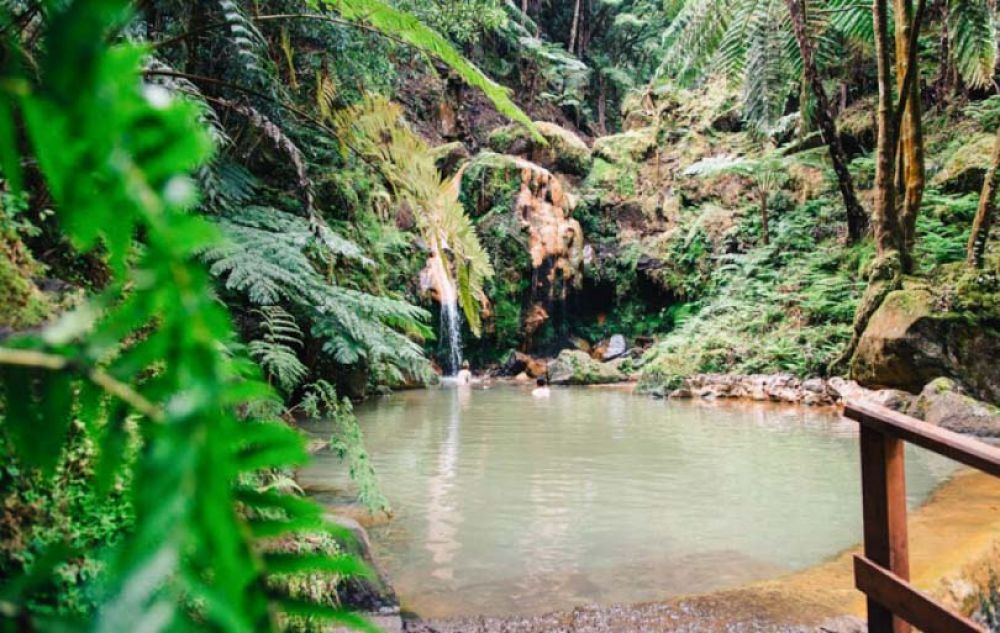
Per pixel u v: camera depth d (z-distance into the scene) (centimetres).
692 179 1494
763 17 963
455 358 1279
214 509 16
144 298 18
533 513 363
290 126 485
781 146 1398
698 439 605
